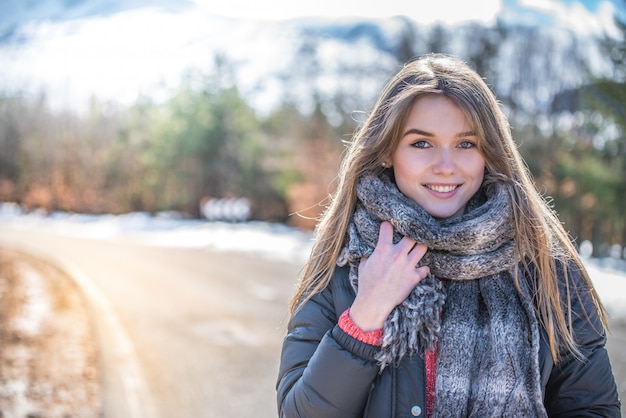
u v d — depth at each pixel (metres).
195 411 5.31
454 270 1.49
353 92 36.28
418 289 1.48
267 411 5.32
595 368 1.55
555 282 1.53
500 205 1.51
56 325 8.85
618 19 14.12
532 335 1.47
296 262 17.94
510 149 1.61
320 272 1.66
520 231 1.51
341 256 1.59
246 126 44.03
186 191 46.25
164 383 6.10
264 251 21.56
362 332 1.46
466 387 1.46
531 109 27.05
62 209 59.47
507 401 1.44
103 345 7.68
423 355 1.49
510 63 28.00
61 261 18.75
